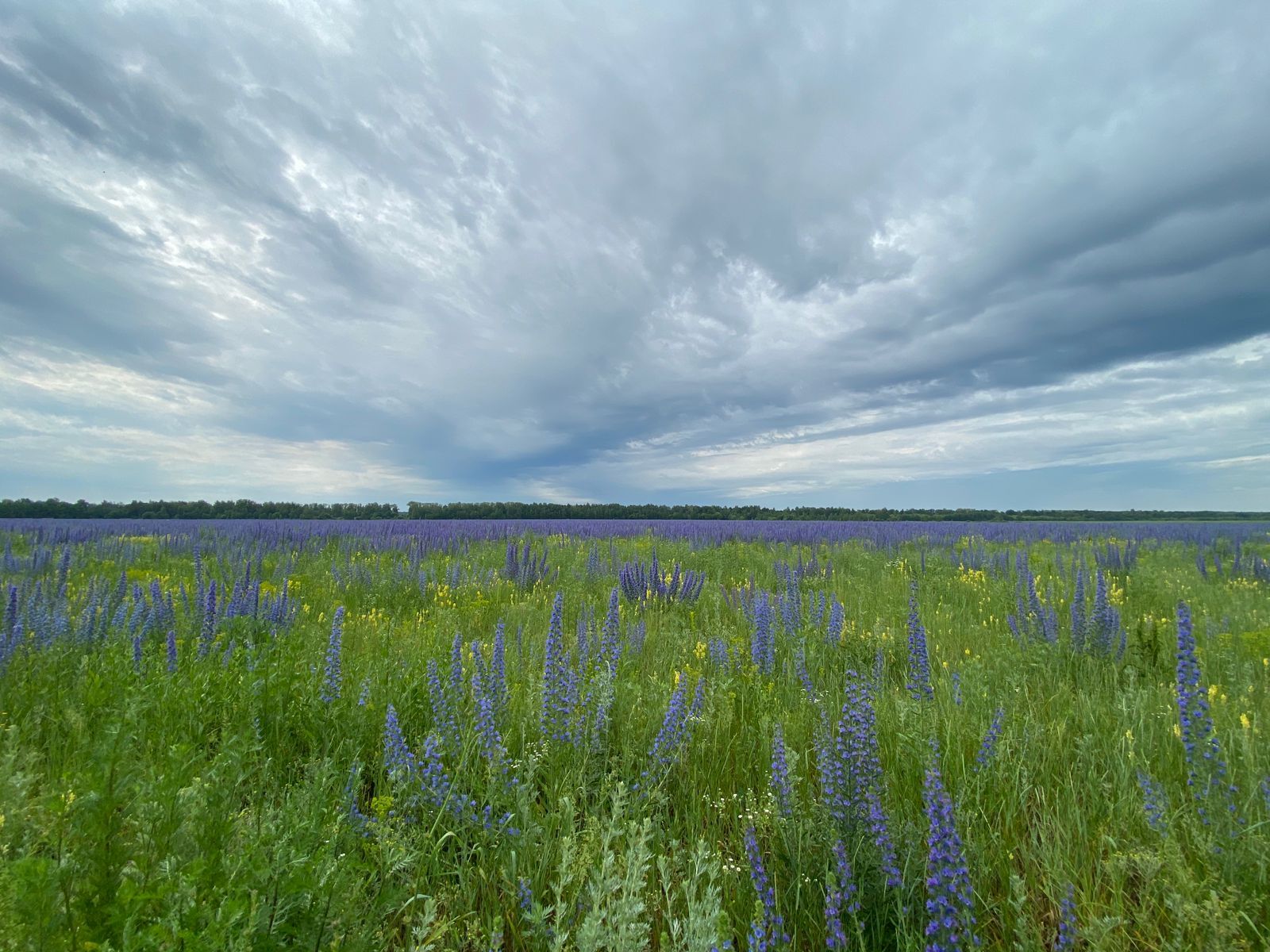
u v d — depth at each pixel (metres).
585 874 2.11
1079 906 2.15
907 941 1.91
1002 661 4.88
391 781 2.77
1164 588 8.77
